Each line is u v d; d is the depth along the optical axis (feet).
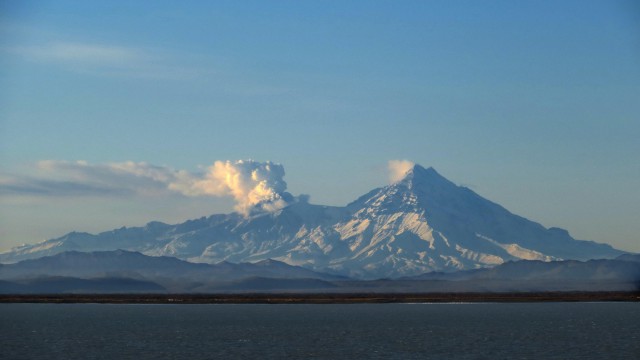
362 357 605.73
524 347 653.30
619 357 590.55
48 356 620.90
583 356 597.11
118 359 602.44
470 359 588.91
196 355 621.72
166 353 634.84
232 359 599.57
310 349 655.76
